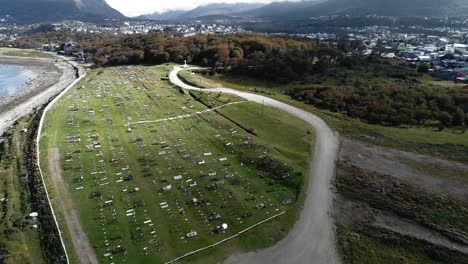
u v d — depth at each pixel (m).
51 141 106.81
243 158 96.25
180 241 63.81
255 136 110.62
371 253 60.53
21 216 71.19
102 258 59.59
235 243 63.25
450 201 73.75
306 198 76.31
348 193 77.81
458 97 131.62
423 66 190.50
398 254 60.38
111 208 73.94
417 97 135.88
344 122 122.00
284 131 112.69
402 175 84.56
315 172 86.56
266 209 73.12
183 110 138.12
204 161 95.31
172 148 103.88
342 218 69.62
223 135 112.38
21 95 181.38
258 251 61.34
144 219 70.25
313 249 61.59
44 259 60.19
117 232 66.31
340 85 166.25
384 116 123.19
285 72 188.25
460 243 61.88
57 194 78.38
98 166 91.94
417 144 103.31
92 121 124.62
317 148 100.06
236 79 190.88
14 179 85.69
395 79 176.00
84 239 64.31
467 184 80.62
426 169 87.62
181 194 79.31
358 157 94.25
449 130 114.56
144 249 61.69
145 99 152.12
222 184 83.31
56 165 91.81
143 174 88.31
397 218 69.06
